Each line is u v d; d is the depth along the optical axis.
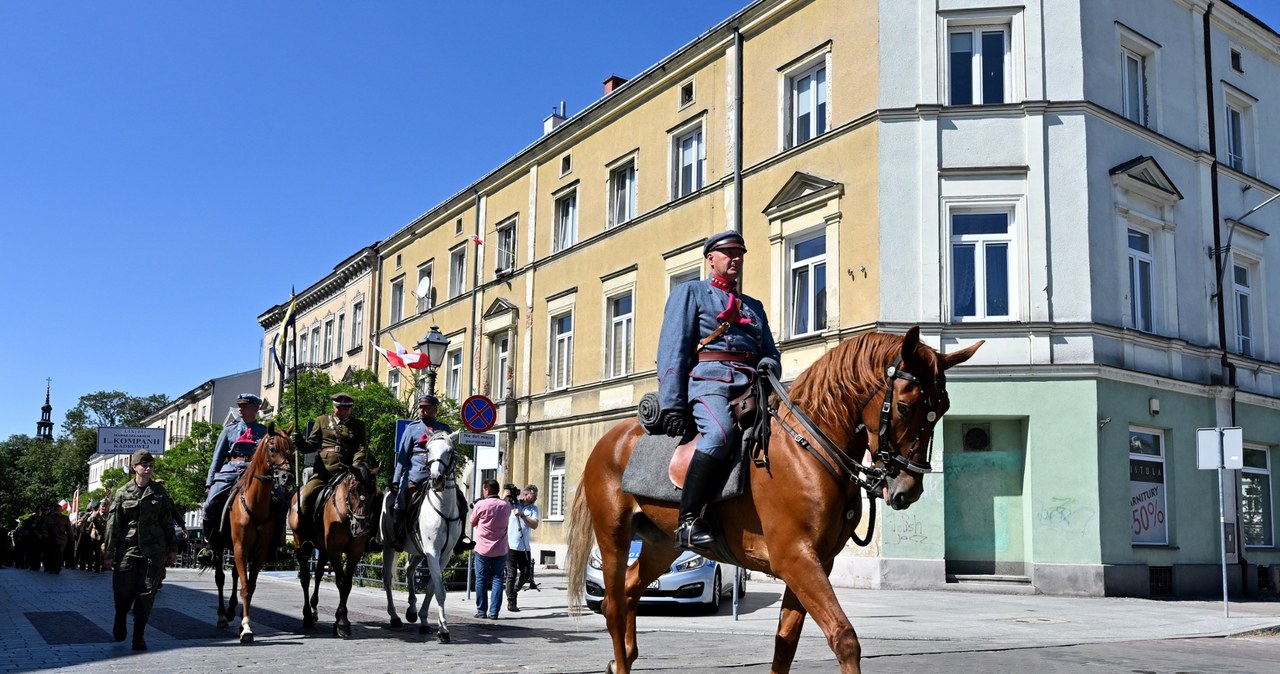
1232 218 24.14
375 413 28.66
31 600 17.48
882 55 21.36
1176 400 21.53
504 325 34.78
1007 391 19.80
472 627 12.98
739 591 17.98
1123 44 22.19
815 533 5.24
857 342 5.54
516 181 35.56
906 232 20.66
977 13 21.05
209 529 12.30
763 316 6.34
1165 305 22.00
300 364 50.16
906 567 19.47
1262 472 23.83
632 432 6.79
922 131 20.83
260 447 11.36
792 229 23.14
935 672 9.00
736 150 24.98
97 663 8.94
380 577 20.53
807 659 9.90
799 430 5.41
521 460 32.62
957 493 20.12
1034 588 19.09
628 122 29.66
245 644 10.59
